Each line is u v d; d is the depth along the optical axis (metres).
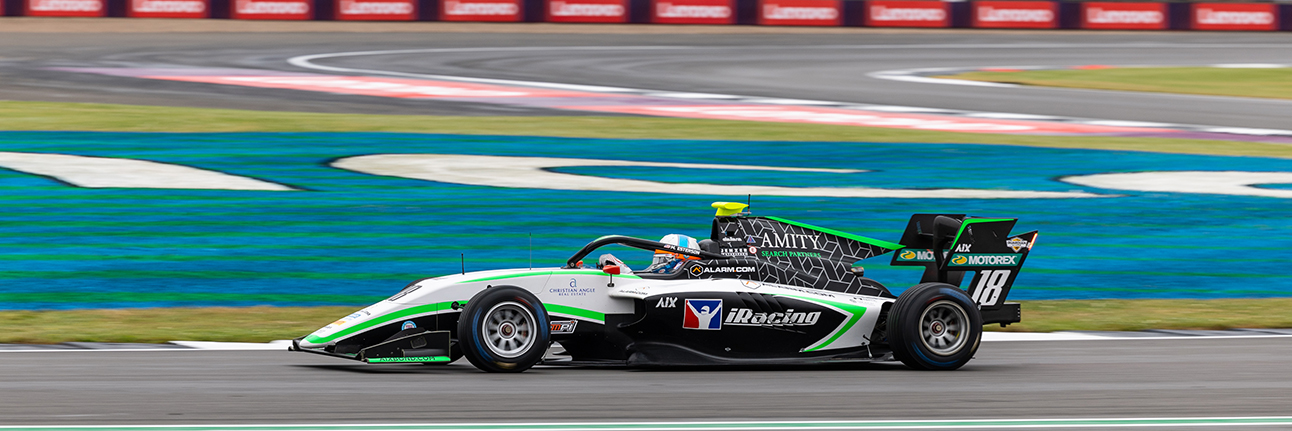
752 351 23.91
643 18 163.25
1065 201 52.31
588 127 71.31
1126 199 52.97
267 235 44.00
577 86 94.94
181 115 71.19
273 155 59.75
